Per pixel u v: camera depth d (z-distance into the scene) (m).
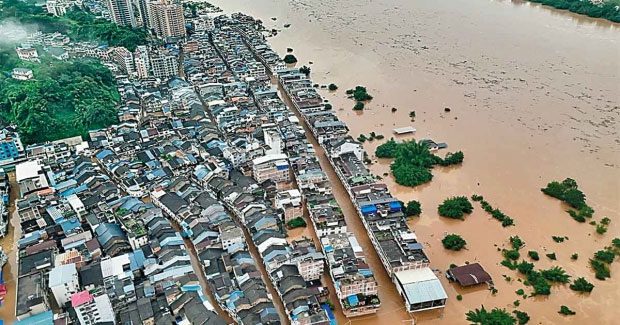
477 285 169.12
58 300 157.75
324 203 198.62
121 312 153.25
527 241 189.88
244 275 164.88
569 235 192.50
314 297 156.62
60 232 187.62
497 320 150.25
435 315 158.00
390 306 161.38
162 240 180.38
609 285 168.50
